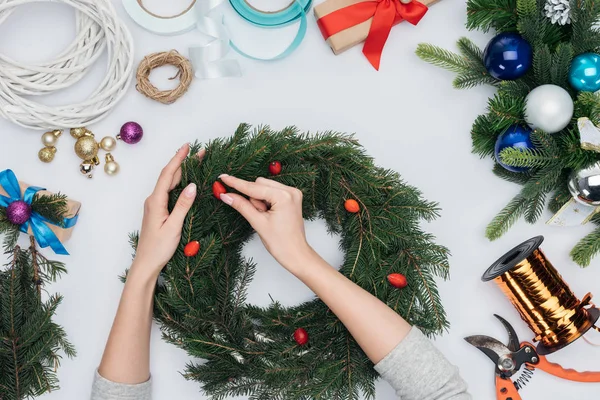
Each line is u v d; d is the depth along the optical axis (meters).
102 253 1.07
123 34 1.02
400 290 0.97
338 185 0.98
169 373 1.07
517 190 1.09
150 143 1.07
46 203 0.98
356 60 1.08
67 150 1.06
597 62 0.96
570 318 1.04
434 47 1.02
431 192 1.09
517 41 0.98
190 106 1.07
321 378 0.95
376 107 1.09
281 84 1.08
